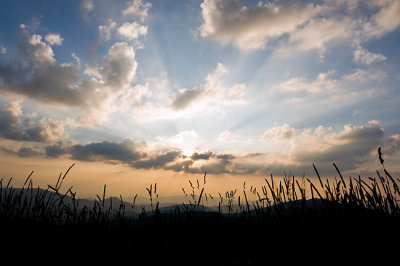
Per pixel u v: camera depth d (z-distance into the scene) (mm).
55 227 3633
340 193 2908
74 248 3291
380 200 2715
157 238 4055
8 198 3420
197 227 4734
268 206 4012
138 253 3377
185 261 3020
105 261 3020
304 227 3025
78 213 4004
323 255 2404
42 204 3598
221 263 2812
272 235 3645
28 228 3305
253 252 3111
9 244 2926
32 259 2791
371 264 2102
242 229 4488
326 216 2955
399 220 2463
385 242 2299
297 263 2385
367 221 2596
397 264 2008
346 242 2496
